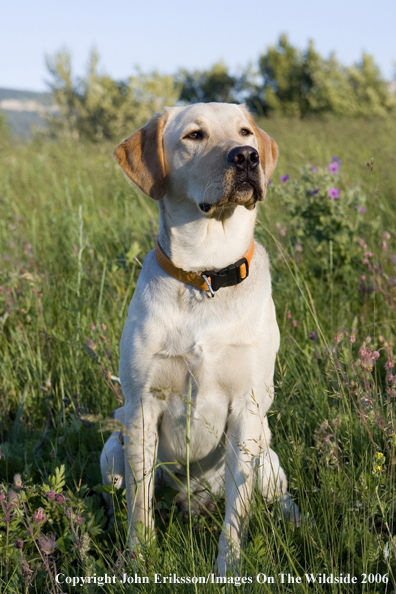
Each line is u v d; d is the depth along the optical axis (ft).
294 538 7.62
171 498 8.80
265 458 8.49
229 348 8.10
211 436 8.48
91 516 7.92
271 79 94.48
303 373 10.66
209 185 8.08
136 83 83.51
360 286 13.38
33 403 11.00
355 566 7.06
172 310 8.21
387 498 7.66
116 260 13.79
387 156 24.34
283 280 13.17
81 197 20.98
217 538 8.23
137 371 8.28
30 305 12.64
